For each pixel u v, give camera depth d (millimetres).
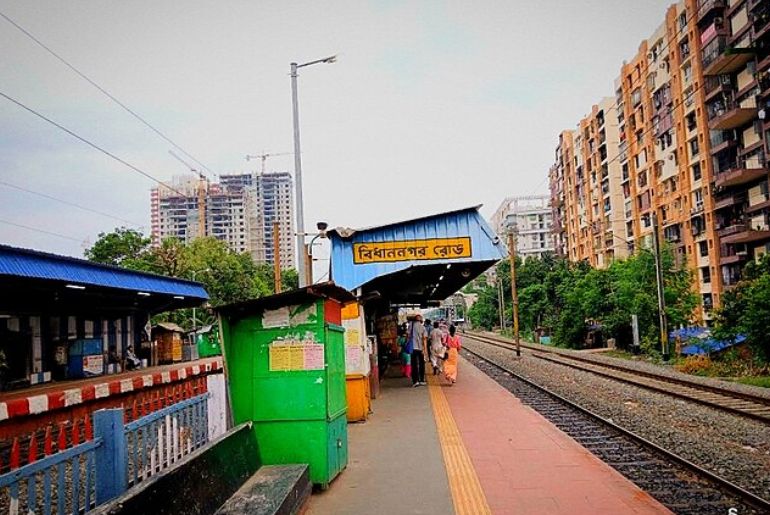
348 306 12945
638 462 9555
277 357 7523
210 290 52938
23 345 22844
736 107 45438
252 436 7031
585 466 8523
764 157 44938
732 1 46594
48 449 6473
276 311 7562
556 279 63094
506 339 65938
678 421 13805
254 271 60375
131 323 31766
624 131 68250
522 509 6594
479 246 18297
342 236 18062
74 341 25797
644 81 63000
